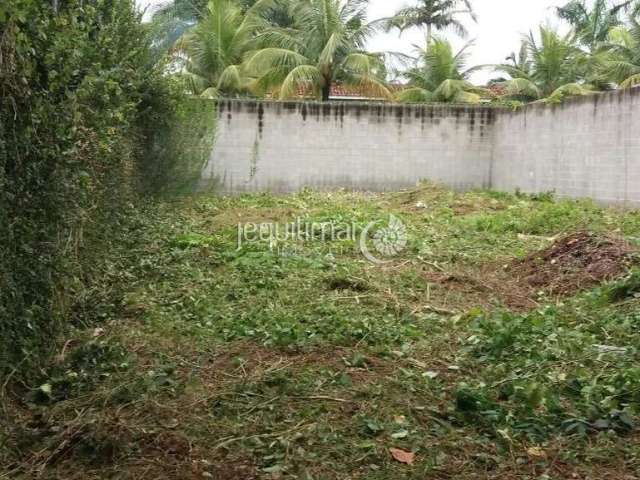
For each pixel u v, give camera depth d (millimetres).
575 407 3574
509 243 8633
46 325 4195
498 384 3871
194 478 2850
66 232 4578
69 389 3805
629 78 16812
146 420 3363
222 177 14133
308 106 14195
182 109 10812
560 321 5152
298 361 4309
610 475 2955
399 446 3164
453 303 5949
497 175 14672
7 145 3516
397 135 14500
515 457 3092
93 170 5227
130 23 8078
